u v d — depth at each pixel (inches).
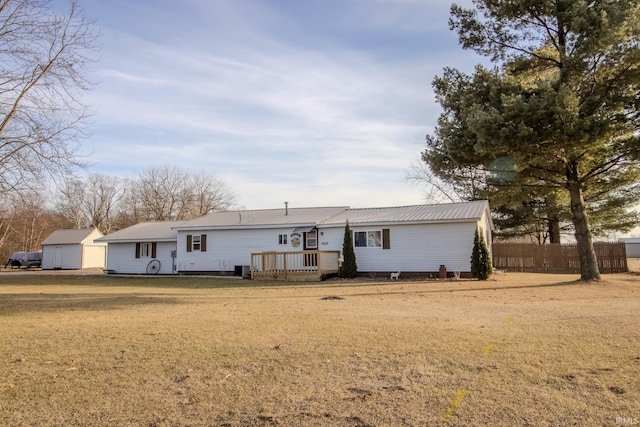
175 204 2329.0
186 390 178.4
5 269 1718.8
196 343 257.0
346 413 152.8
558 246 996.6
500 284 662.5
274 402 164.2
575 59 572.1
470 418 146.1
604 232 1149.7
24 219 2086.6
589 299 450.6
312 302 462.6
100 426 145.7
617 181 684.1
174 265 1139.3
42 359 226.4
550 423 141.1
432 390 172.7
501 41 676.1
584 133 534.0
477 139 603.2
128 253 1201.4
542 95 559.5
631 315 330.6
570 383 176.1
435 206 976.3
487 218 1007.6
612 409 150.2
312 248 960.3
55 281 944.9
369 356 222.1
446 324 307.3
